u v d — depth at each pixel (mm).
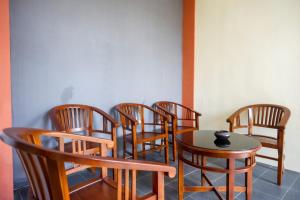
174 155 2695
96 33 2426
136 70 2875
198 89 3410
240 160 2809
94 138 1299
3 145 1564
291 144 2496
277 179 2186
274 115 2500
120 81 2697
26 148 739
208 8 3230
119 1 2625
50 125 2131
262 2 2662
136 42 2848
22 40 1923
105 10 2490
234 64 2971
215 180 2254
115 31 2604
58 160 744
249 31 2799
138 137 2375
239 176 2352
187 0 3461
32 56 1989
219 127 3174
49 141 2070
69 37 2217
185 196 1938
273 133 2598
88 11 2346
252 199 1910
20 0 1889
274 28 2578
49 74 2104
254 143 1651
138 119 2832
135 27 2820
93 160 803
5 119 1548
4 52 1531
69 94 2252
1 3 1506
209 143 1642
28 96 1987
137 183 2172
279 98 2570
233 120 2504
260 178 2320
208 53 3260
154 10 3053
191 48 3461
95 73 2447
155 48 3107
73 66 2266
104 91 2541
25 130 1000
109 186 1295
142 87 2967
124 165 896
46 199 887
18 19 1889
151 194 1090
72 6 2219
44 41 2053
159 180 1067
